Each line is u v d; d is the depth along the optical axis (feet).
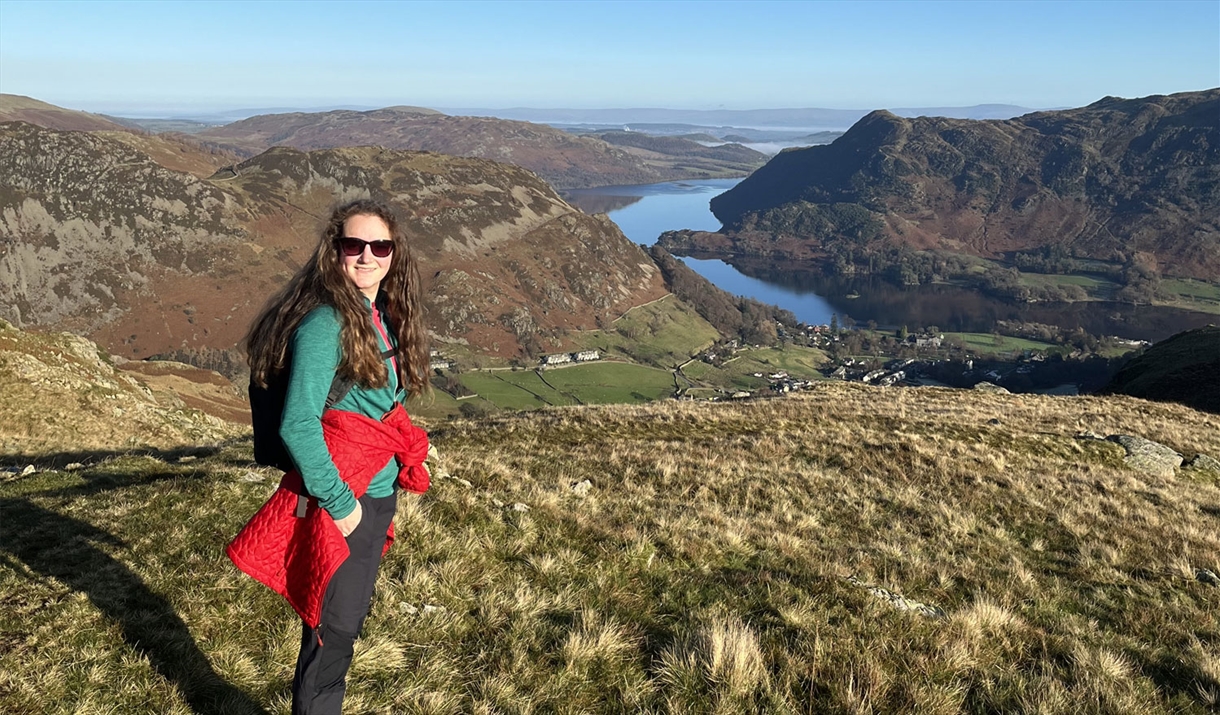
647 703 15.24
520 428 62.64
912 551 30.50
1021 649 20.16
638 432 64.13
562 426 64.28
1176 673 20.40
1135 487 49.14
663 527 28.07
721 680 15.97
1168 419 90.38
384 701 14.06
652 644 17.99
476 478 32.22
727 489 39.58
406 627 16.90
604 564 23.07
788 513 34.99
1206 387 162.09
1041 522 38.58
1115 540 36.04
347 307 9.55
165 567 17.98
